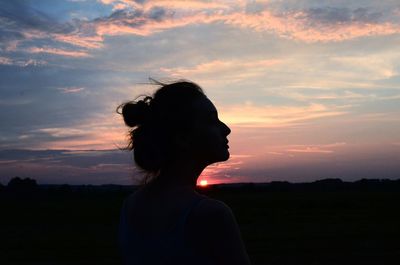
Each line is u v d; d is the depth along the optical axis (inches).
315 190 3826.3
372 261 486.0
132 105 56.8
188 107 54.4
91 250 593.3
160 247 49.5
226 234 47.4
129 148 59.6
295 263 483.5
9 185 3216.0
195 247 48.1
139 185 60.8
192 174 54.8
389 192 3142.2
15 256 545.3
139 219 54.3
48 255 554.9
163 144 54.4
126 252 55.2
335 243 618.5
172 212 50.3
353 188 3939.5
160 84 58.5
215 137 54.3
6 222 1058.7
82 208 1646.2
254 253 547.5
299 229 808.9
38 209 1578.5
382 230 764.0
